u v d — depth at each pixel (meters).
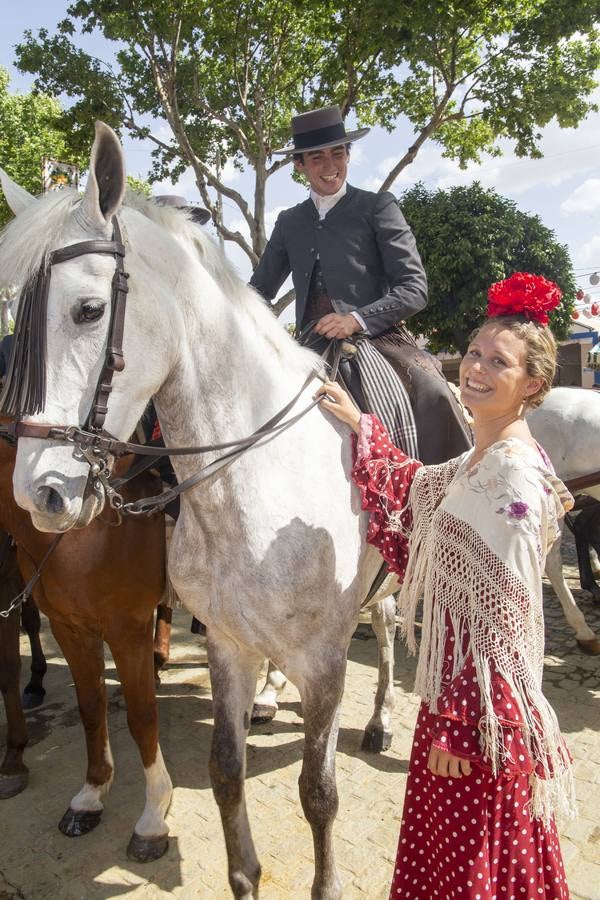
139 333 1.67
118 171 1.60
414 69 10.01
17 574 2.86
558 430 4.20
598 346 13.95
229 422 1.87
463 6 8.92
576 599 5.05
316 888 1.97
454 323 12.49
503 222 12.13
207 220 2.39
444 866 1.43
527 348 1.46
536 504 1.38
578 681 3.69
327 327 2.26
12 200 1.79
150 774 2.45
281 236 2.62
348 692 3.64
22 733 2.88
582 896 2.19
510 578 1.35
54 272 1.56
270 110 11.84
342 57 10.03
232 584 1.87
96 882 2.33
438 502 1.67
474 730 1.33
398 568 1.83
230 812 1.95
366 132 2.44
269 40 10.80
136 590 2.32
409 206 12.80
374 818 2.61
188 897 2.26
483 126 11.79
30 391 1.51
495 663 1.33
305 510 1.90
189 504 1.91
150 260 1.74
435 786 1.45
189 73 10.80
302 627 1.89
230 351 1.89
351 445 2.09
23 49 10.70
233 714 1.98
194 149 12.06
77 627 2.40
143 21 10.01
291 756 3.06
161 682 3.89
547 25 9.11
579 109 10.09
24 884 2.33
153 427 2.50
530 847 1.43
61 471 1.55
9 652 2.84
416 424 2.38
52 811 2.72
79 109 11.04
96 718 2.53
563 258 12.48
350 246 2.41
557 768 1.37
